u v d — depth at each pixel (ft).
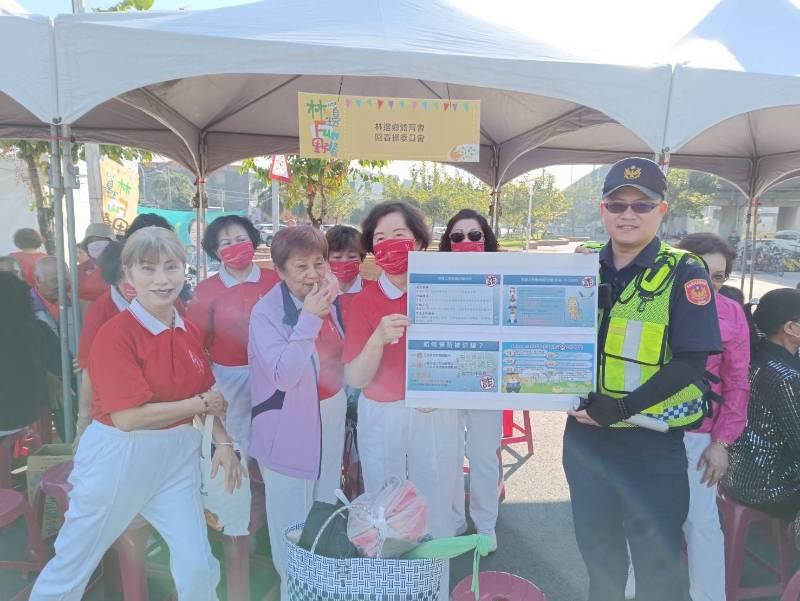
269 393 7.51
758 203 24.00
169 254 6.49
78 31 9.04
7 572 9.46
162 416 6.54
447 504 7.72
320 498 8.11
